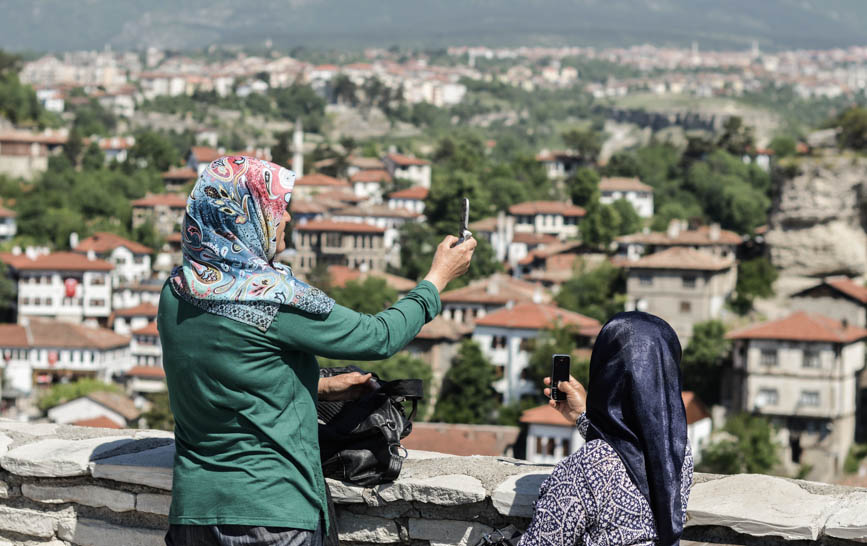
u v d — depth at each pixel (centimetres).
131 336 9781
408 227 12838
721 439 6188
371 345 361
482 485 414
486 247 11850
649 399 330
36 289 11188
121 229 14375
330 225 12081
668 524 326
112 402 7269
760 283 8831
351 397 422
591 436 345
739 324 8238
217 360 351
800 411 6425
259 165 362
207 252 360
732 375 6981
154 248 14125
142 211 15138
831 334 6394
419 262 12331
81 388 7862
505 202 15862
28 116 19725
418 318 378
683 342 8175
